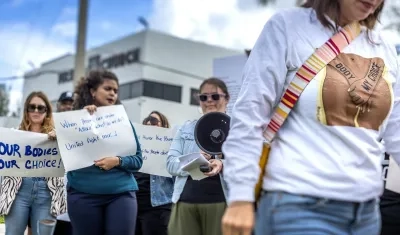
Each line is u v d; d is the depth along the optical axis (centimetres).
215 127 402
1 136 479
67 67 2244
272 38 195
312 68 191
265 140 193
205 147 402
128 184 429
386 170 367
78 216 423
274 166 189
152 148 539
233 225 179
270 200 188
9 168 480
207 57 1816
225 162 188
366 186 185
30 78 2258
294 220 181
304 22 197
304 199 182
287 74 194
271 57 193
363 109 189
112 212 421
